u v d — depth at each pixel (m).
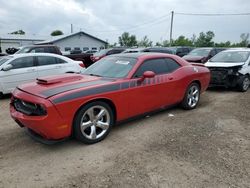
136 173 3.21
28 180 3.08
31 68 8.17
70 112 3.71
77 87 3.93
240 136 4.41
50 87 3.89
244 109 6.19
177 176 3.13
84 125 3.94
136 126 4.92
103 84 4.16
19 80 7.94
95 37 41.88
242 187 2.92
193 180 3.05
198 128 4.80
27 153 3.79
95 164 3.46
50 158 3.63
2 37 42.69
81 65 9.59
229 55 9.41
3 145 4.08
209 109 6.19
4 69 7.61
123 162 3.49
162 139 4.28
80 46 40.62
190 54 14.51
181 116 5.58
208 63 9.12
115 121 4.45
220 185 2.95
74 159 3.60
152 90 4.92
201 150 3.85
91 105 3.97
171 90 5.38
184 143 4.11
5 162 3.52
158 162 3.48
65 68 8.98
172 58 5.66
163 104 5.31
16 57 8.00
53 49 12.54
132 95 4.54
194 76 5.98
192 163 3.45
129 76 4.56
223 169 3.30
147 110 4.98
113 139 4.29
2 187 2.94
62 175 3.19
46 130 3.56
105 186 2.94
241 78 8.37
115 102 4.29
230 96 7.84
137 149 3.90
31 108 3.73
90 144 4.08
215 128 4.80
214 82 8.52
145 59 4.95
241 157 3.63
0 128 4.90
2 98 7.93
